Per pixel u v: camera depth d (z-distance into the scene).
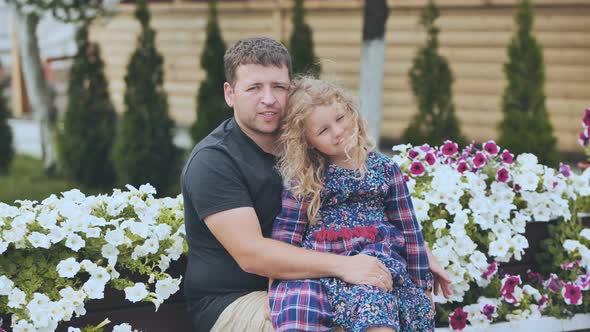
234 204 2.32
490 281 3.04
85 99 7.19
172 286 2.45
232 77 2.44
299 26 7.29
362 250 2.35
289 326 2.19
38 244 2.30
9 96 11.27
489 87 8.49
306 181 2.36
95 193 7.05
